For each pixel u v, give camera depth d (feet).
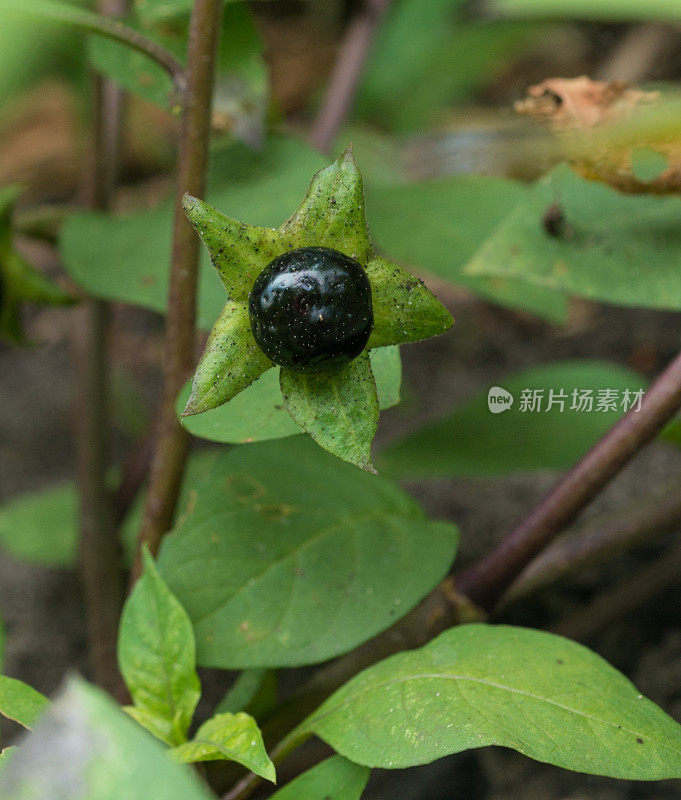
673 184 1.25
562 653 1.14
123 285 1.33
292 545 1.24
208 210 1.09
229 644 1.21
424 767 1.40
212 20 1.20
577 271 1.30
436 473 1.43
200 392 1.09
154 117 2.72
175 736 1.16
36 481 2.02
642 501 1.33
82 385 1.60
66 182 2.72
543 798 1.36
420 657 1.15
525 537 1.23
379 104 2.67
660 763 1.09
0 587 1.70
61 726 0.94
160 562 1.23
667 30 2.54
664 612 1.44
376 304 1.09
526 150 1.49
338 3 2.96
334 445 1.09
